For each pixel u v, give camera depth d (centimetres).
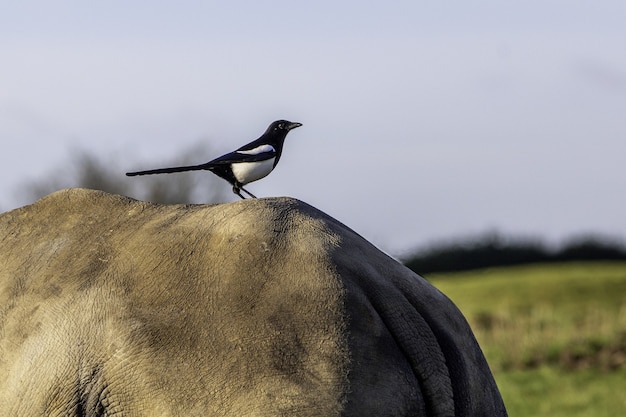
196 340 1338
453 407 1346
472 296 9075
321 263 1359
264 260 1374
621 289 9112
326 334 1305
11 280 1535
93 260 1495
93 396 1382
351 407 1276
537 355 5416
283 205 1455
